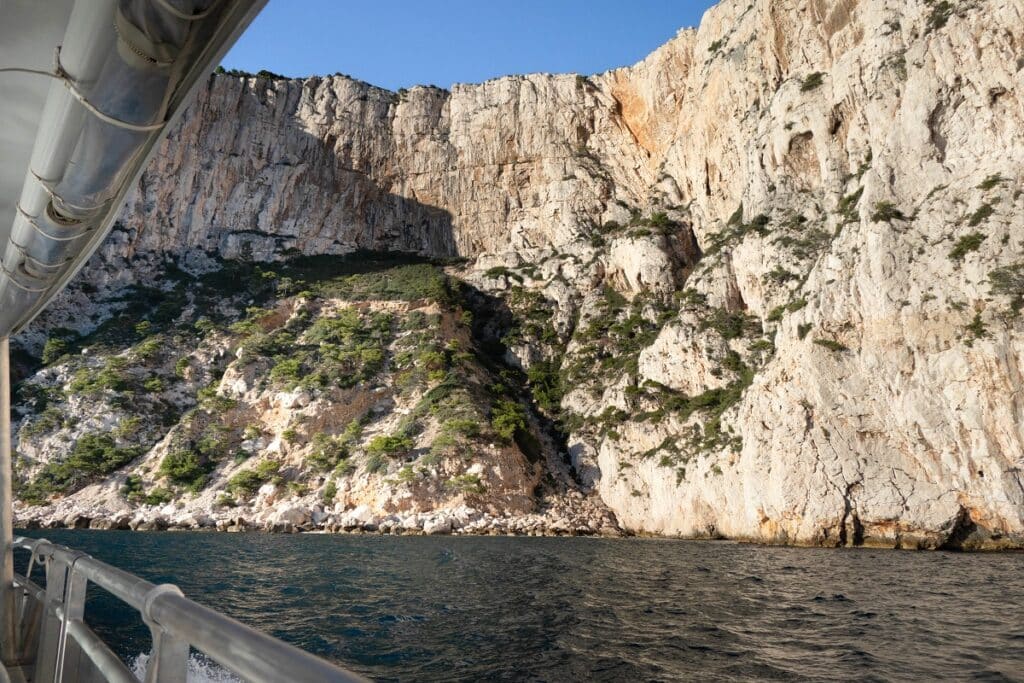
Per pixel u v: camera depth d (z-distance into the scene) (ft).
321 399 225.97
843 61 219.41
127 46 6.61
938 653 41.86
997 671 37.42
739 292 227.61
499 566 97.81
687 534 175.42
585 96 356.59
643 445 203.62
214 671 30.45
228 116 341.00
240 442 217.77
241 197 332.19
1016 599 64.39
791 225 220.64
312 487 199.62
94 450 204.44
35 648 18.75
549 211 336.70
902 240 158.30
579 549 132.87
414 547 132.57
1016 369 135.64
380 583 77.10
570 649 42.70
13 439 208.74
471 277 310.86
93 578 8.80
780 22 262.06
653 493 187.32
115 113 7.61
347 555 112.98
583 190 335.26
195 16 6.29
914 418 143.33
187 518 180.45
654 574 88.07
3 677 16.42
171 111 8.13
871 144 202.49
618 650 42.50
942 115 173.47
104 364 241.35
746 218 240.73
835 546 144.66
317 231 337.11
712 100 280.51
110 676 7.21
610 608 59.72
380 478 196.24
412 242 350.43
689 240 277.85
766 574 88.17
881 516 141.49
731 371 206.90
